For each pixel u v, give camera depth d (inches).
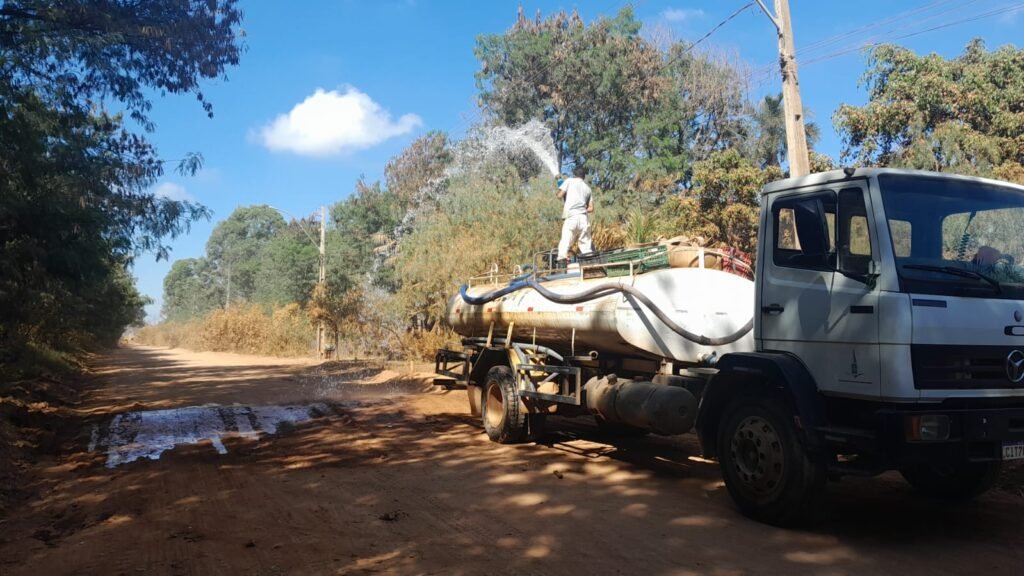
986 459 211.8
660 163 1248.8
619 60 1262.3
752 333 314.5
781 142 1309.1
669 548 215.5
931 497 271.3
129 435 430.3
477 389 466.6
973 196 233.3
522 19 1328.7
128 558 209.8
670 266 325.1
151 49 456.1
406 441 402.3
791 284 245.3
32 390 595.5
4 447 356.2
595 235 668.1
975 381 214.4
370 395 637.9
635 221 678.5
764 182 875.4
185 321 3506.4
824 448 225.9
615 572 196.2
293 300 1957.4
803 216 243.4
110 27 434.3
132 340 4301.2
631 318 317.4
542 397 363.9
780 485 232.8
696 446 386.0
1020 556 207.2
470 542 222.4
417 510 259.0
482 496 278.7
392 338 929.5
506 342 411.2
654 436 416.2
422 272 764.6
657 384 311.1
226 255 3806.6
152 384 792.9
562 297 358.3
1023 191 243.6
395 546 219.0
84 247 523.5
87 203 515.2
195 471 327.9
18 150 458.0
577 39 1302.9
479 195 810.2
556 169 1213.7
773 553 210.5
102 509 264.5
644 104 1301.7
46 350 834.8
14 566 204.4
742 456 250.4
